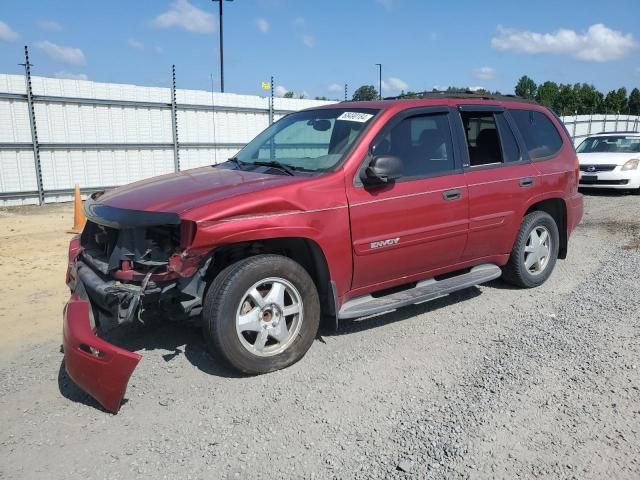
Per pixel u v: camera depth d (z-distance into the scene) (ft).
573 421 11.16
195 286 12.39
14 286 20.71
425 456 10.08
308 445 10.47
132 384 12.84
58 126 45.47
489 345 14.94
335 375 13.25
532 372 13.29
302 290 13.51
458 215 16.48
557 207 20.88
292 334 13.61
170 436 10.82
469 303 18.40
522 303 18.35
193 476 9.62
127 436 10.84
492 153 18.15
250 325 12.87
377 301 15.23
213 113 54.54
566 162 20.54
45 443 10.63
